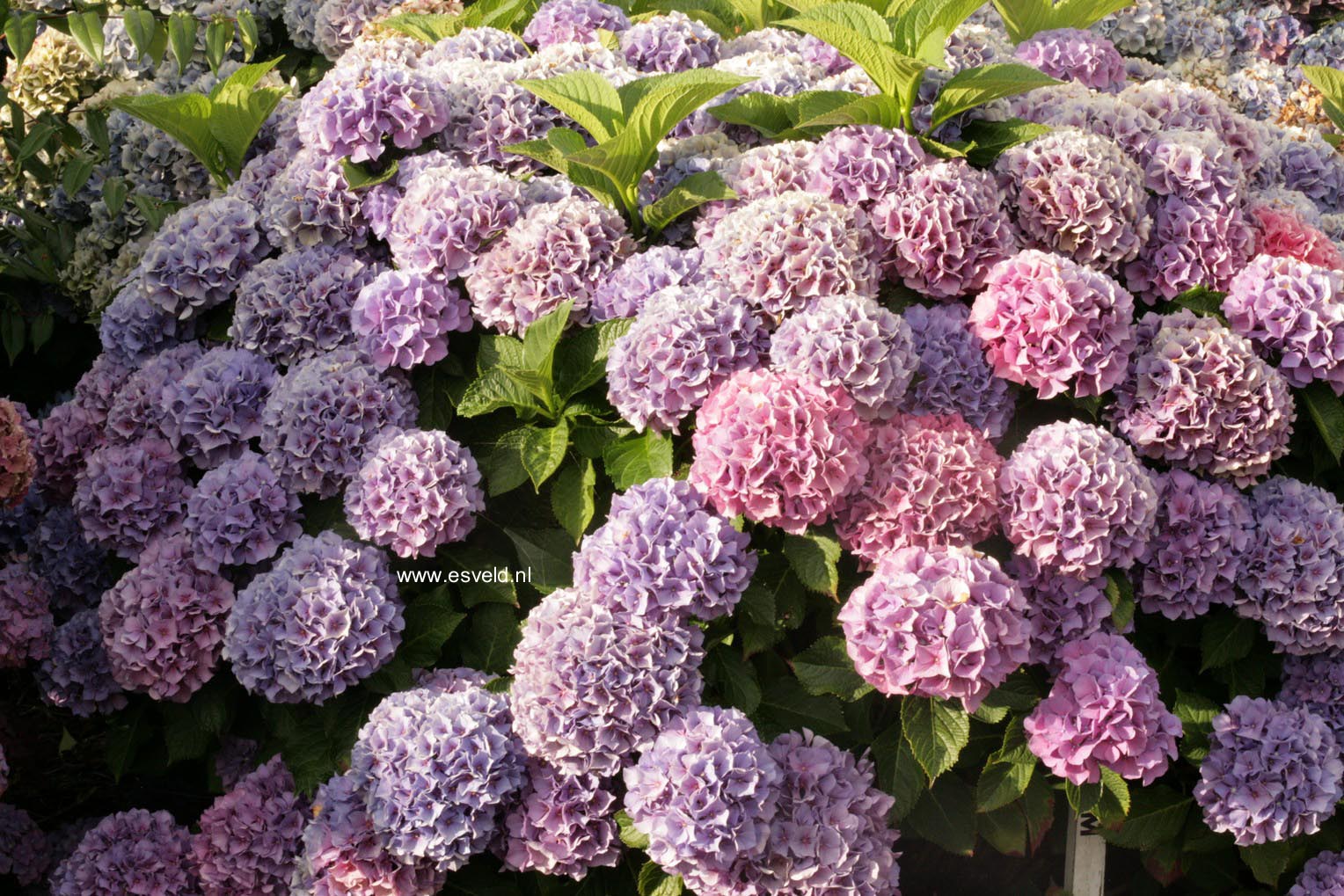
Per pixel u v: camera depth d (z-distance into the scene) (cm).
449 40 281
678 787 217
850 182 251
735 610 234
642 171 254
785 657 241
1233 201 256
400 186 260
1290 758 232
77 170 309
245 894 239
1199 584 238
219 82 299
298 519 248
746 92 271
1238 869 249
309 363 250
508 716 229
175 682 242
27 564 269
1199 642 246
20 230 326
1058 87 272
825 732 234
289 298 255
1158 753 225
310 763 238
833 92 261
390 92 260
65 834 272
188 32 298
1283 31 379
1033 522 231
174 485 254
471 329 256
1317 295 246
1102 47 288
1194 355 242
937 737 226
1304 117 333
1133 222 253
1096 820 242
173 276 262
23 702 273
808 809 222
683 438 243
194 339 269
